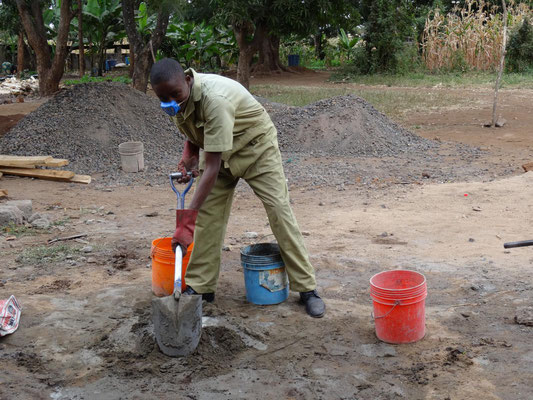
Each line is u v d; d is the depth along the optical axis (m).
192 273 4.18
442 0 35.81
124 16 19.73
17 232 6.38
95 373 3.34
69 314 4.12
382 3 29.53
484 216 6.70
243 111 3.73
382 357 3.51
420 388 3.16
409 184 8.67
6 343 3.70
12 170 9.72
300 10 21.11
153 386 3.21
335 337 3.77
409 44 31.28
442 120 15.76
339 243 5.88
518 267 4.98
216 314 3.91
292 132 12.53
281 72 33.56
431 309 4.20
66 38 23.30
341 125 12.19
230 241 5.99
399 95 20.95
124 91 12.79
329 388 3.17
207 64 37.03
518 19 28.59
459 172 9.39
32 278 4.92
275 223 3.99
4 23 31.58
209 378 3.29
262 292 4.24
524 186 7.91
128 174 10.12
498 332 3.79
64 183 9.45
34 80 28.64
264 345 3.66
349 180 9.16
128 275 4.99
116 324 3.93
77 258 5.48
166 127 12.58
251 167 3.94
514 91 21.47
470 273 4.89
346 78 29.45
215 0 22.05
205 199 3.68
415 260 5.27
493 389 3.12
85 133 11.64
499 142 12.36
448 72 28.52
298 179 9.32
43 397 3.10
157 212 7.39
